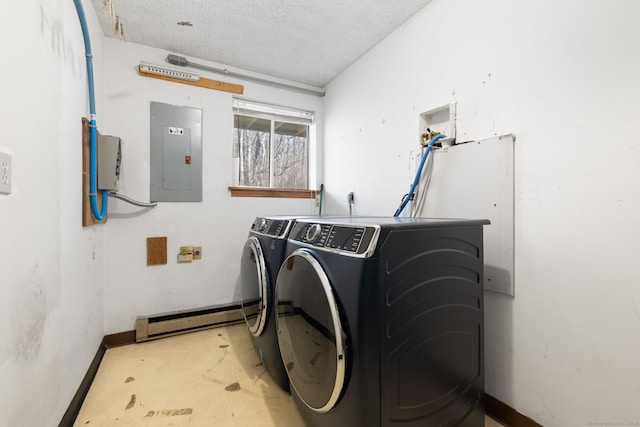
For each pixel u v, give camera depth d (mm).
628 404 998
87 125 1602
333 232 1103
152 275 2299
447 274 1101
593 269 1082
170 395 1532
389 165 2148
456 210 1591
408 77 1965
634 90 986
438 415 1067
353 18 1955
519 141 1317
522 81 1307
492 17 1433
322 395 1055
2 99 805
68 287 1320
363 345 900
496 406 1394
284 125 3066
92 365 1717
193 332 2332
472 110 1534
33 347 981
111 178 1830
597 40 1070
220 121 2570
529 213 1277
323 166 3051
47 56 1098
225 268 2586
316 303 1089
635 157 985
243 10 1875
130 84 2223
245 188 2664
